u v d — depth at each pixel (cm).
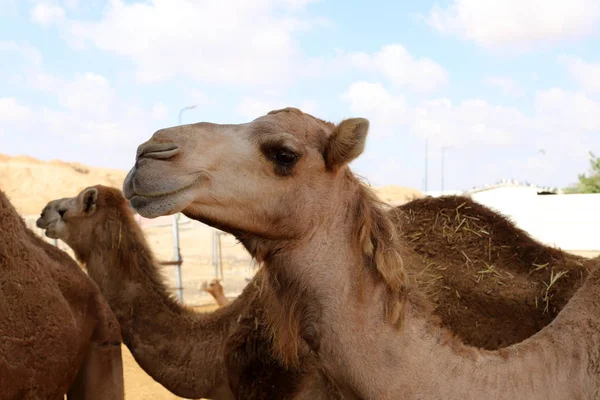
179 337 692
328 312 421
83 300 571
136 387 1130
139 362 708
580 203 2420
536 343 431
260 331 602
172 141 406
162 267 764
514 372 411
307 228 426
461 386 401
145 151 403
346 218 432
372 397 408
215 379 672
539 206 2500
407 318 412
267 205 419
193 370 680
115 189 776
